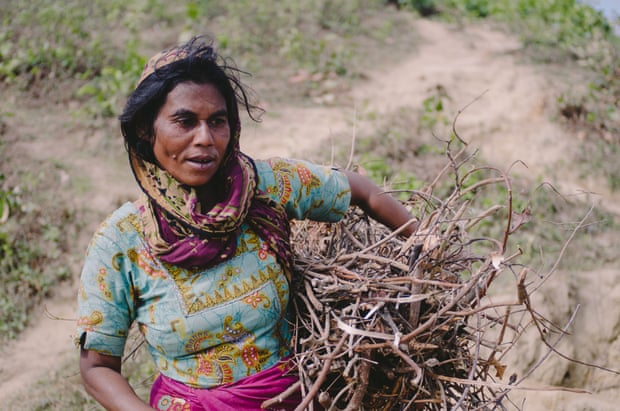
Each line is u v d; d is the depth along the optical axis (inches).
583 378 160.4
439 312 78.1
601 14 341.4
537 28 325.4
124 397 77.7
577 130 242.8
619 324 163.5
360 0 346.0
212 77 75.0
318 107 252.5
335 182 86.4
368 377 80.7
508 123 243.6
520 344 158.7
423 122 236.4
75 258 186.7
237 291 77.5
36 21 285.3
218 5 324.5
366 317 78.8
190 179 74.5
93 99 244.8
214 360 78.3
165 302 77.6
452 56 301.9
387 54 299.1
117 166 214.7
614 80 272.8
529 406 156.3
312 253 95.9
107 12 310.2
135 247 77.6
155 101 74.2
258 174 81.3
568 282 169.6
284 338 81.7
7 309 174.7
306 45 295.4
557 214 204.5
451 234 89.8
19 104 240.1
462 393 87.5
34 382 156.3
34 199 197.3
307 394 78.3
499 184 209.3
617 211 213.3
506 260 82.3
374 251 93.3
